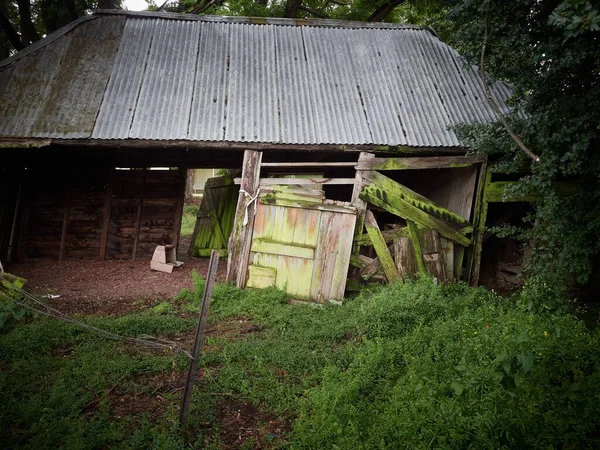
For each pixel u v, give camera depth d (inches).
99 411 163.8
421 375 169.3
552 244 257.1
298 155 384.8
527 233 277.9
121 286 331.6
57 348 217.2
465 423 131.0
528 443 121.4
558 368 157.0
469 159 318.3
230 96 346.9
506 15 230.7
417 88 369.1
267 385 181.3
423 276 289.3
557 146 235.6
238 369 194.2
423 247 315.9
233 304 284.0
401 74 380.8
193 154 412.8
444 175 362.9
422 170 397.4
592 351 169.2
